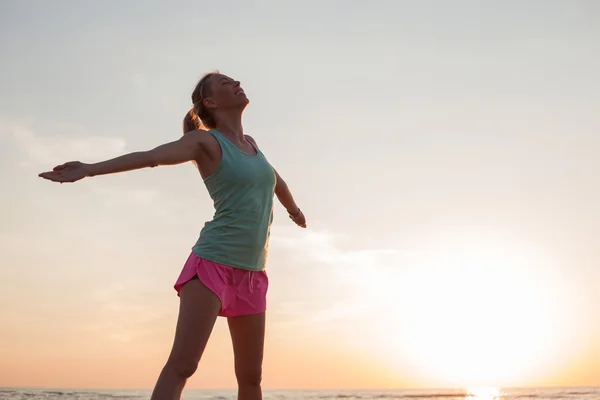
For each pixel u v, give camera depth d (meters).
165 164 3.18
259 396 3.50
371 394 90.31
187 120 3.82
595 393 77.56
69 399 41.84
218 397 78.44
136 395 55.44
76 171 2.81
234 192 3.31
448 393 94.94
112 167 2.94
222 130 3.56
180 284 3.20
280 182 3.94
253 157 3.46
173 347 3.10
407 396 86.00
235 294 3.32
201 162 3.38
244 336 3.43
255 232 3.34
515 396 72.56
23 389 56.91
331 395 84.12
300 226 4.32
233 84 3.63
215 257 3.21
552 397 64.88
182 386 3.07
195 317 3.11
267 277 3.53
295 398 79.38
